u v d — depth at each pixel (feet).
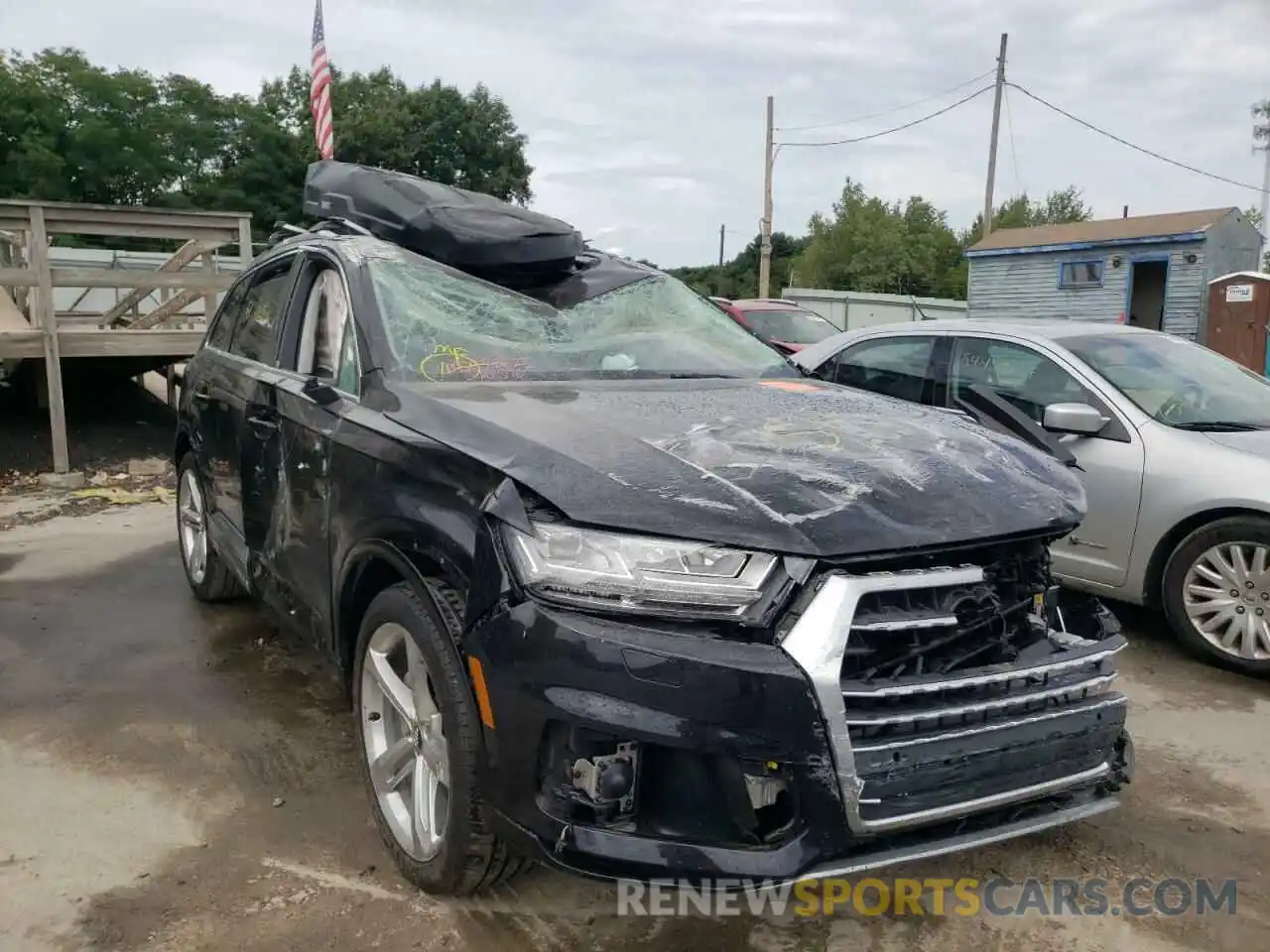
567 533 7.47
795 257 220.84
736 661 7.07
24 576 19.26
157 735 12.44
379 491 9.27
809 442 8.95
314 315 12.55
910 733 7.45
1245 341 60.39
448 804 8.36
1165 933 9.00
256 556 13.12
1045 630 8.79
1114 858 10.19
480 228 12.25
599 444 8.41
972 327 18.94
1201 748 12.66
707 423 9.31
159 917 8.82
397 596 9.00
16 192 113.70
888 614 7.45
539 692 7.32
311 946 8.48
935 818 7.58
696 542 7.32
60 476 28.04
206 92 128.57
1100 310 73.20
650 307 13.29
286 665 14.79
